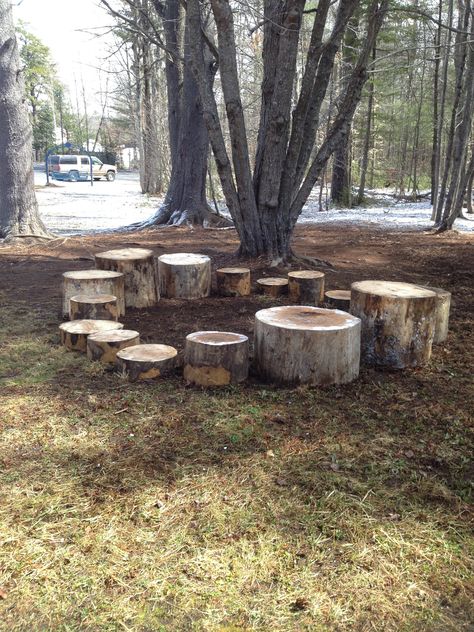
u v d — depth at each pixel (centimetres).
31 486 266
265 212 793
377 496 261
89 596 202
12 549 223
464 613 197
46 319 564
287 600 201
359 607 199
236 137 735
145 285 595
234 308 605
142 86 2662
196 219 1452
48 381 395
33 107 4878
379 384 395
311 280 611
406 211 1967
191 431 322
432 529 238
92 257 962
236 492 263
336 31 728
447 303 489
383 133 2875
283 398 368
